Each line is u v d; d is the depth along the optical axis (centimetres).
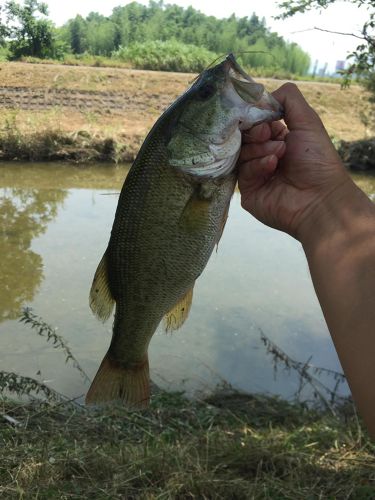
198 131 35
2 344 104
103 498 54
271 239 175
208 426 76
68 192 229
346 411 87
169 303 39
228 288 135
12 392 81
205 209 36
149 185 37
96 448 63
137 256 38
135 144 291
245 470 63
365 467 64
